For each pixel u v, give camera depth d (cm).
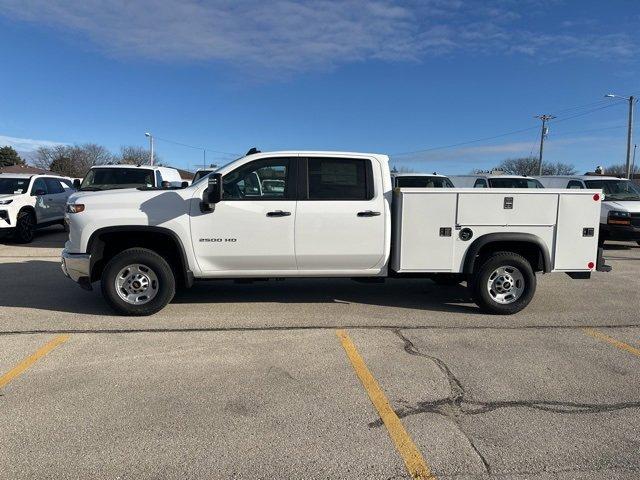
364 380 431
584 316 645
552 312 664
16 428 344
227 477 294
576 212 630
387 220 623
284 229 607
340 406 383
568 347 522
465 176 2000
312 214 609
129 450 319
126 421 355
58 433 339
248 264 616
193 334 549
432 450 324
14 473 294
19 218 1301
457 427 354
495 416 371
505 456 318
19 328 562
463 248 625
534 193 623
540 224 628
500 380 435
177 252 626
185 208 600
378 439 337
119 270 601
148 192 609
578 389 418
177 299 704
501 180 1653
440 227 620
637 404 392
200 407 378
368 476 296
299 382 426
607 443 335
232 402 387
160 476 294
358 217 615
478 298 640
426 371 452
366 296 738
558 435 344
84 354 484
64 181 1627
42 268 935
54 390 404
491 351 507
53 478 290
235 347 509
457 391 412
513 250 657
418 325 594
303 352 497
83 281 605
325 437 338
